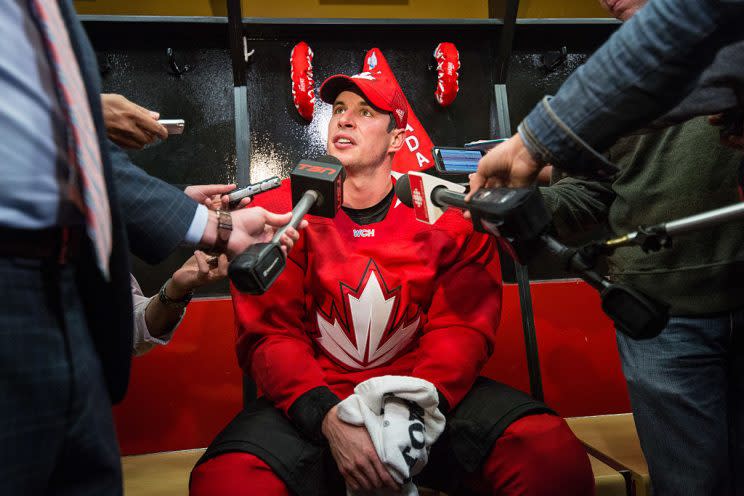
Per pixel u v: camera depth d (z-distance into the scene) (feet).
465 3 7.80
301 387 4.17
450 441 4.25
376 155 5.09
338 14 7.63
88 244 2.18
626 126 2.82
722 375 4.14
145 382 6.25
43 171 1.88
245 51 6.88
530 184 3.20
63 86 1.92
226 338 6.43
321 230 4.83
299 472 3.88
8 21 1.84
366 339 4.62
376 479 3.71
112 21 6.62
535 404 4.26
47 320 1.86
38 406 1.79
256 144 7.00
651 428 4.33
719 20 2.44
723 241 4.01
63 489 1.98
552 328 6.91
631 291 2.72
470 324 4.59
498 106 7.32
